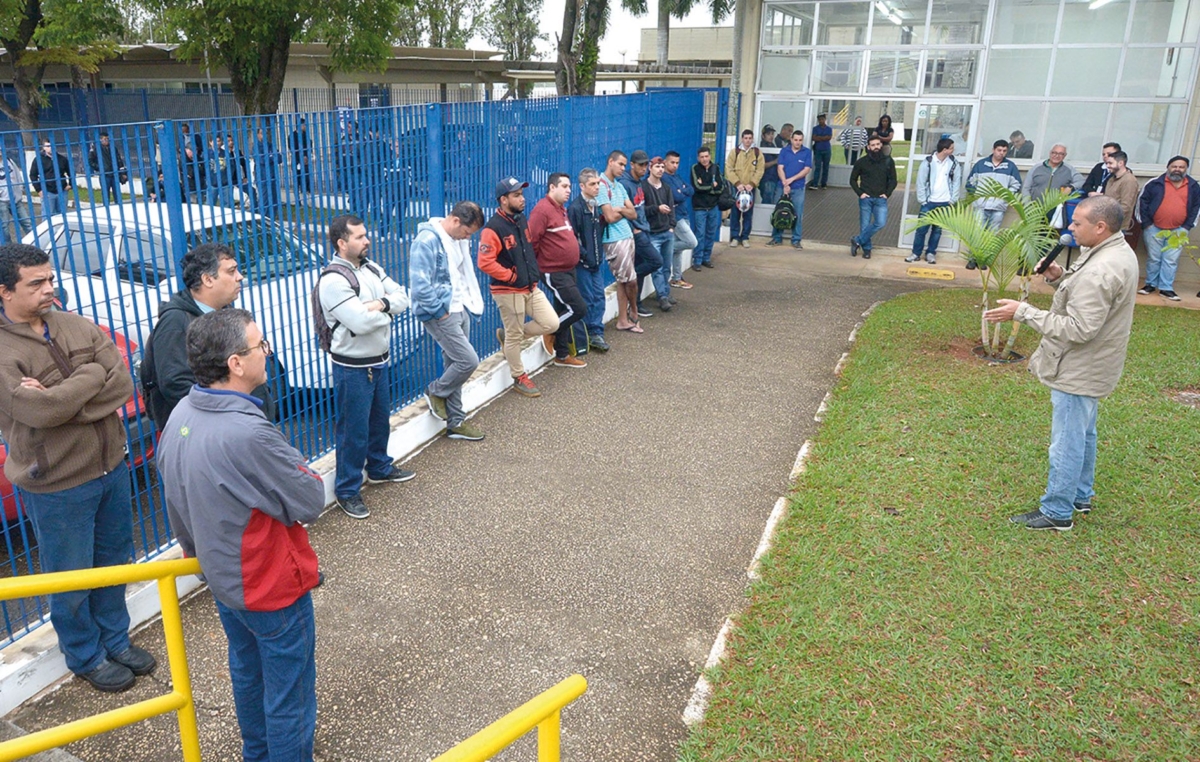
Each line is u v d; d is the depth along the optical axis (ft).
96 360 11.10
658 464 19.17
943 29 41.14
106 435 11.25
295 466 8.98
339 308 15.33
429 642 12.88
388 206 19.16
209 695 11.73
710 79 107.96
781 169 44.19
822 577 14.32
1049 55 39.42
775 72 45.83
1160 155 38.50
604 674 12.21
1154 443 19.47
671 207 31.14
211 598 14.11
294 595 9.24
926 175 40.65
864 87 43.86
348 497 16.58
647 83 109.60
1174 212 33.83
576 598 14.05
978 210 38.40
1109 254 14.60
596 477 18.49
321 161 16.85
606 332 29.71
